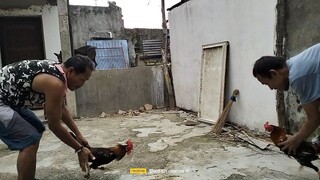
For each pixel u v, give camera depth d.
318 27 3.30
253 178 2.79
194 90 6.33
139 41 14.53
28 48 7.92
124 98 7.16
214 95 5.23
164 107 7.52
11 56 7.75
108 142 4.41
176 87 7.22
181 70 6.85
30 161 2.31
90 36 13.38
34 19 7.89
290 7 3.62
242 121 4.77
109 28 13.82
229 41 4.93
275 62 2.04
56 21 8.04
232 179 2.79
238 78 4.77
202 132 4.72
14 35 7.73
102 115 6.80
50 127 2.23
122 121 6.03
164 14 8.95
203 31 5.71
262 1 4.04
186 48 6.50
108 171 3.14
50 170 3.28
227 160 3.32
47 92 2.14
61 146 4.23
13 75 2.23
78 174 3.13
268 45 4.00
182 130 4.93
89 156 2.47
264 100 4.20
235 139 4.15
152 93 7.45
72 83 2.34
